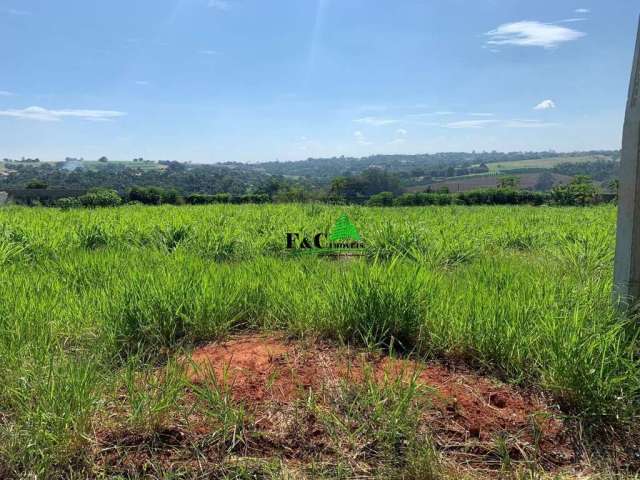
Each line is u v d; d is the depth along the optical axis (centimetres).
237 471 233
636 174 314
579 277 533
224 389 282
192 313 379
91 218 1290
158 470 234
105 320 369
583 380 270
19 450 237
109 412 266
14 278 491
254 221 1285
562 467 243
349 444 248
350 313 363
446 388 293
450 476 229
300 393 283
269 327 398
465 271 559
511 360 312
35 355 309
